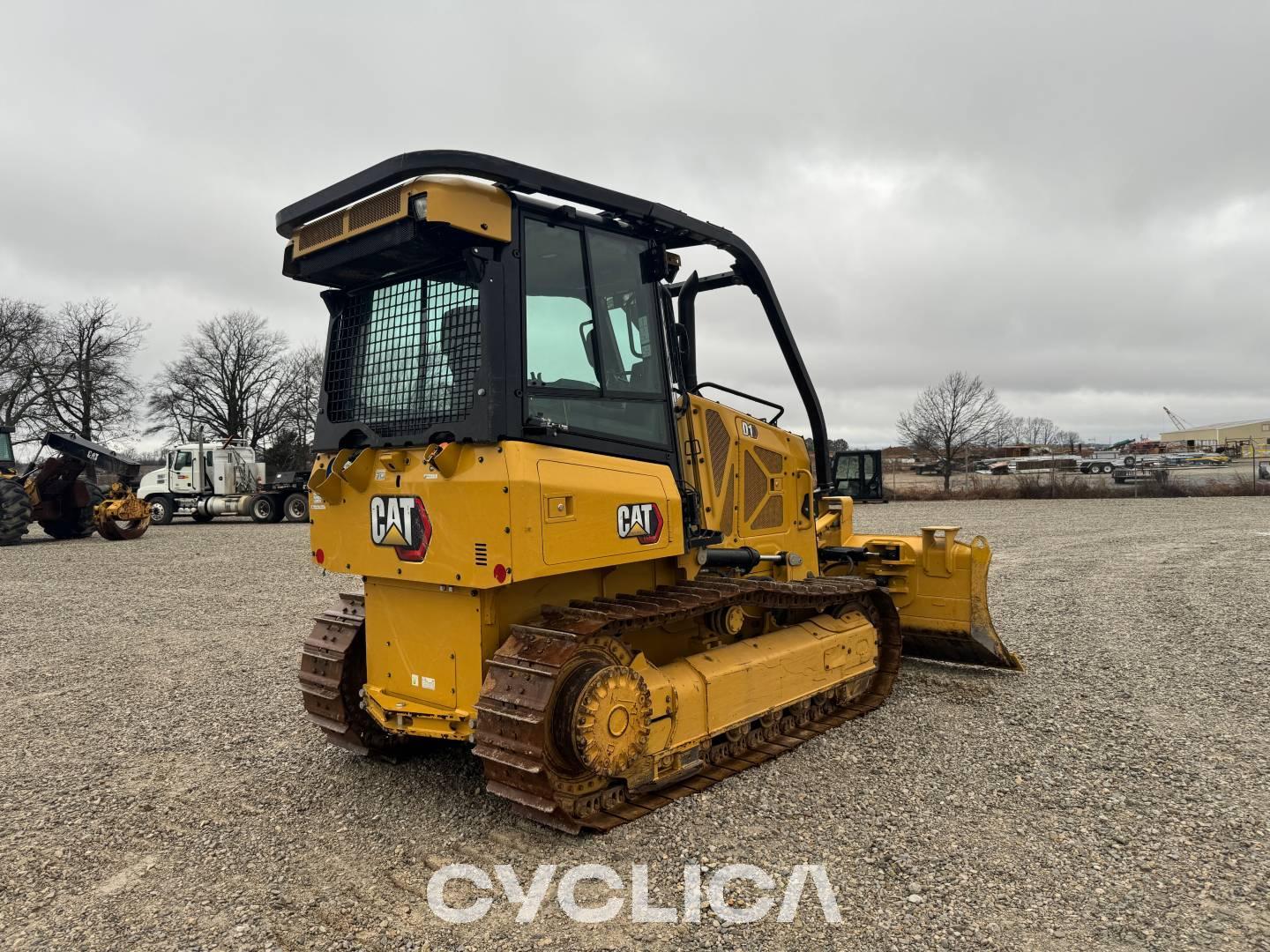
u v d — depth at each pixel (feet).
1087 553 46.16
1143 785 13.66
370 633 14.19
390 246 11.89
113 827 12.85
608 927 9.68
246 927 9.86
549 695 11.00
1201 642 24.30
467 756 15.78
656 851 11.55
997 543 51.49
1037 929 9.45
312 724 18.01
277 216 13.73
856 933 9.43
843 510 23.72
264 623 29.55
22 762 15.84
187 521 93.09
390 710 13.28
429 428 12.71
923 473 147.95
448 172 11.27
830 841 11.78
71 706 19.49
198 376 152.76
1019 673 21.18
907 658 23.13
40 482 62.18
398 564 12.82
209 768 15.38
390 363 13.58
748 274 17.53
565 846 11.71
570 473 12.14
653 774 13.06
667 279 14.85
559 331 12.73
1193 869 10.80
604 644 12.52
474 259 11.71
